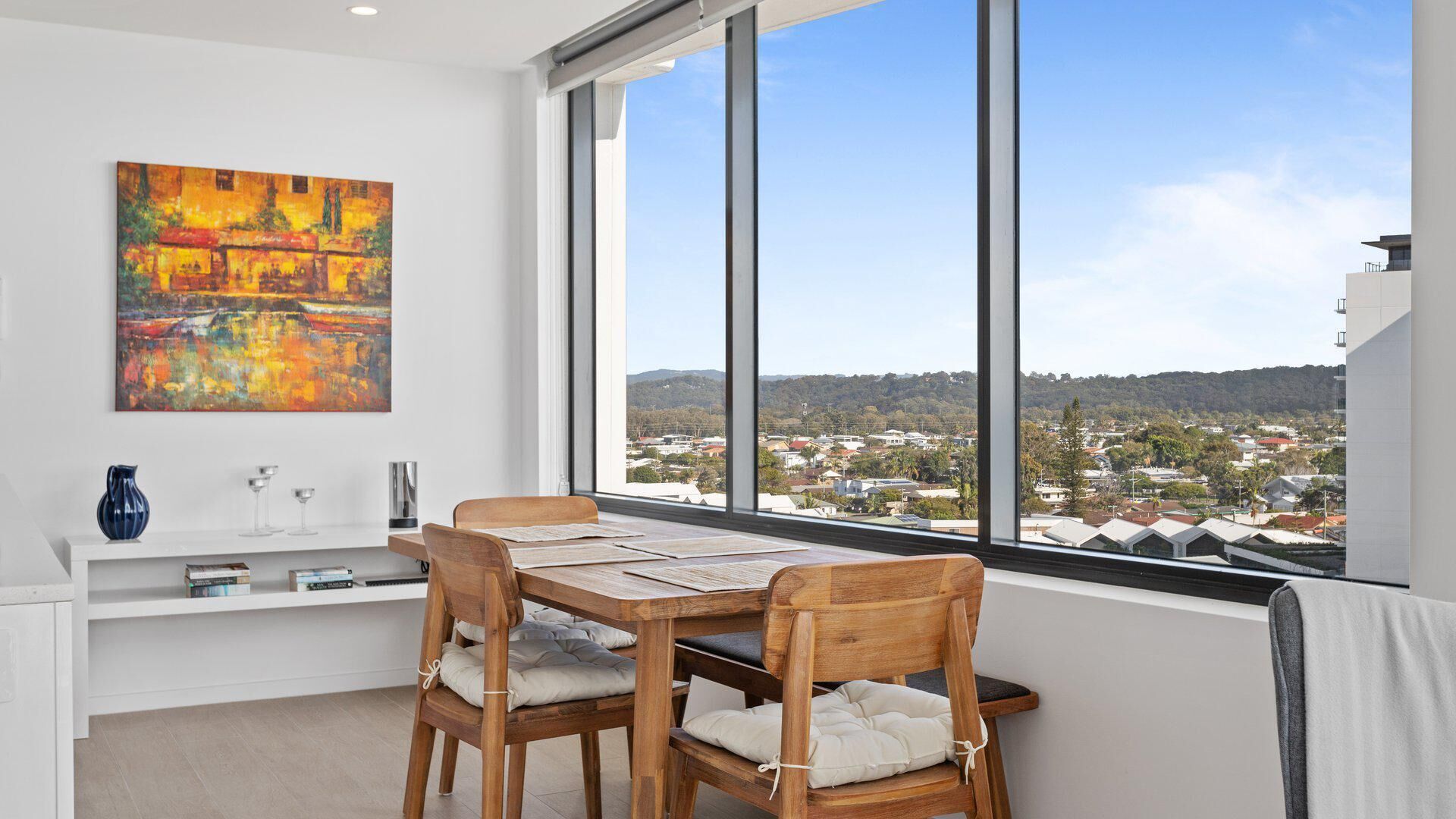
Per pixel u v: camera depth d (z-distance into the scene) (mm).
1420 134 2023
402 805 3258
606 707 2672
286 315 4746
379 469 4945
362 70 4906
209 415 4629
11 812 1769
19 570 1923
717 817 3205
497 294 5176
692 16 4234
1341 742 1451
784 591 2016
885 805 2104
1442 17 1988
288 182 4750
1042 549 3031
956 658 2189
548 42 4645
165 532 4535
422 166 5027
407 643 4898
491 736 2520
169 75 4551
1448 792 1401
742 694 3789
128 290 4469
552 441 5133
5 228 4289
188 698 4492
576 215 5145
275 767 3643
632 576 2514
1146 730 2508
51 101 4363
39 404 4344
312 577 4461
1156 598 2598
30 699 1779
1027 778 2805
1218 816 2361
